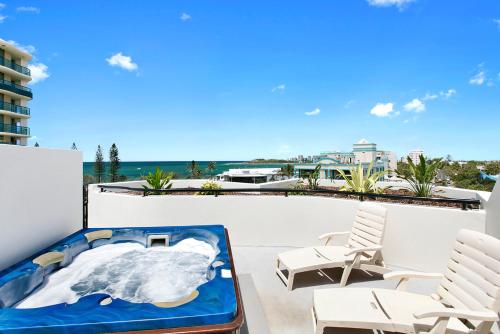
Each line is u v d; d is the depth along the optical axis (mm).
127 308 1819
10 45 27188
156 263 3506
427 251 3742
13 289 2402
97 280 3145
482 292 1999
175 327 1709
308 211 4832
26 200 2893
